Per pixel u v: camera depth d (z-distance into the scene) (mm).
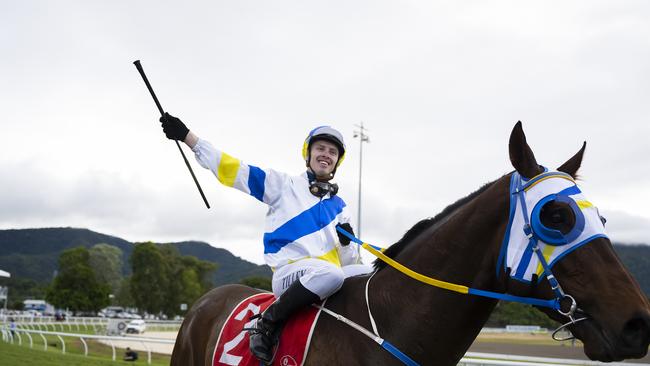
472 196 2469
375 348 2318
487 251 2227
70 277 54188
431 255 2379
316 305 2576
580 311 1911
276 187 2789
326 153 2896
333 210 2848
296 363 2449
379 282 2498
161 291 52656
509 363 5770
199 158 2783
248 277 56719
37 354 12516
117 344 19625
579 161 2270
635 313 1782
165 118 2793
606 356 1828
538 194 2066
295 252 2662
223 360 2826
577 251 1933
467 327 2266
